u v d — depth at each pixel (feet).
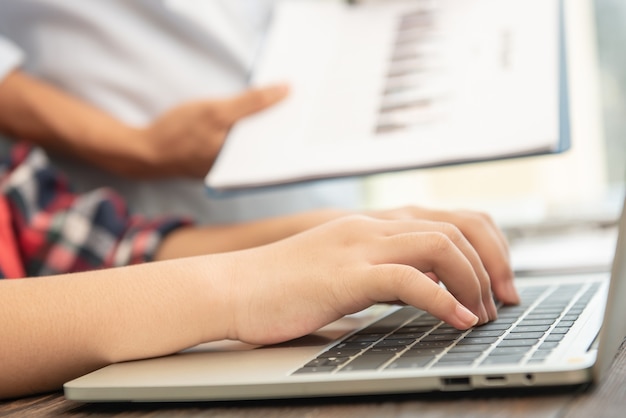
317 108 3.01
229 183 2.81
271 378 1.35
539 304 1.88
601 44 5.63
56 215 2.99
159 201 3.91
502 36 2.97
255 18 4.03
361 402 1.31
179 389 1.38
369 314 2.02
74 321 1.60
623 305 1.45
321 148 2.79
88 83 3.73
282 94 3.13
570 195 5.59
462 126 2.63
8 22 3.70
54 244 2.93
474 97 2.74
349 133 2.81
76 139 3.59
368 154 2.67
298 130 2.93
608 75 5.65
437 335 1.58
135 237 2.93
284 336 1.61
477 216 2.00
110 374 1.51
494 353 1.37
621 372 1.38
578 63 5.58
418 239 1.63
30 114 3.59
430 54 3.05
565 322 1.60
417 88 2.89
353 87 3.04
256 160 2.86
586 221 3.99
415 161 2.57
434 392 1.32
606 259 2.79
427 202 5.66
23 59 3.67
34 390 1.62
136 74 3.77
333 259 1.64
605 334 1.30
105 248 2.94
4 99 3.60
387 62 3.10
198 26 3.81
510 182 5.64
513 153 2.45
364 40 3.27
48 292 1.65
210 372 1.44
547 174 5.62
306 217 2.69
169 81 3.79
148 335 1.61
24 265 2.93
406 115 2.79
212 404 1.39
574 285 2.17
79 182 3.78
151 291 1.65
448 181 5.67
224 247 2.78
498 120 2.59
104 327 1.60
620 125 5.67
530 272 2.70
